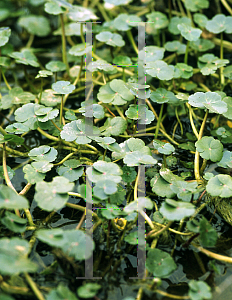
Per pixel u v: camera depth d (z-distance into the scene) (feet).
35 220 3.62
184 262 3.51
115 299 3.41
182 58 4.46
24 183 3.76
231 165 3.73
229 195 3.54
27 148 3.93
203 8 4.58
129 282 3.45
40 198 3.43
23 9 4.79
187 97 3.89
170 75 3.94
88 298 3.40
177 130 4.04
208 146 3.73
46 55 4.50
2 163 3.84
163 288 3.45
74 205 3.63
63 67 4.15
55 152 3.75
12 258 3.29
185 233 3.55
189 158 3.90
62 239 3.35
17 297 3.40
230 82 4.26
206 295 3.33
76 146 3.92
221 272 3.48
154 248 3.49
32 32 4.58
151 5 4.76
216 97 3.75
